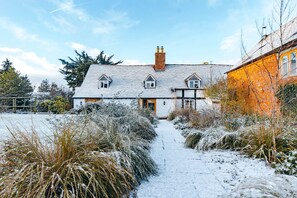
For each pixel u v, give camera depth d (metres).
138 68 23.86
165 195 2.70
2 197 1.97
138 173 3.10
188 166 3.87
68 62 33.38
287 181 2.29
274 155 3.78
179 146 5.57
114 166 2.47
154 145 5.65
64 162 2.29
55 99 18.42
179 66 23.94
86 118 3.75
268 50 10.74
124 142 3.38
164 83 22.09
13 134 2.79
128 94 20.84
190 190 2.85
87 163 2.38
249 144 4.46
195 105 20.05
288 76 9.56
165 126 10.59
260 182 2.25
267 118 5.39
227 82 14.09
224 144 5.04
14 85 22.34
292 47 9.48
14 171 2.22
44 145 2.63
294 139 4.13
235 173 3.45
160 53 23.47
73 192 2.01
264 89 10.64
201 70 23.41
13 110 13.72
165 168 3.76
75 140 2.80
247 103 12.53
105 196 2.17
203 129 6.69
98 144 3.14
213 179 3.24
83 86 21.72
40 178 2.02
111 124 3.95
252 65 12.50
